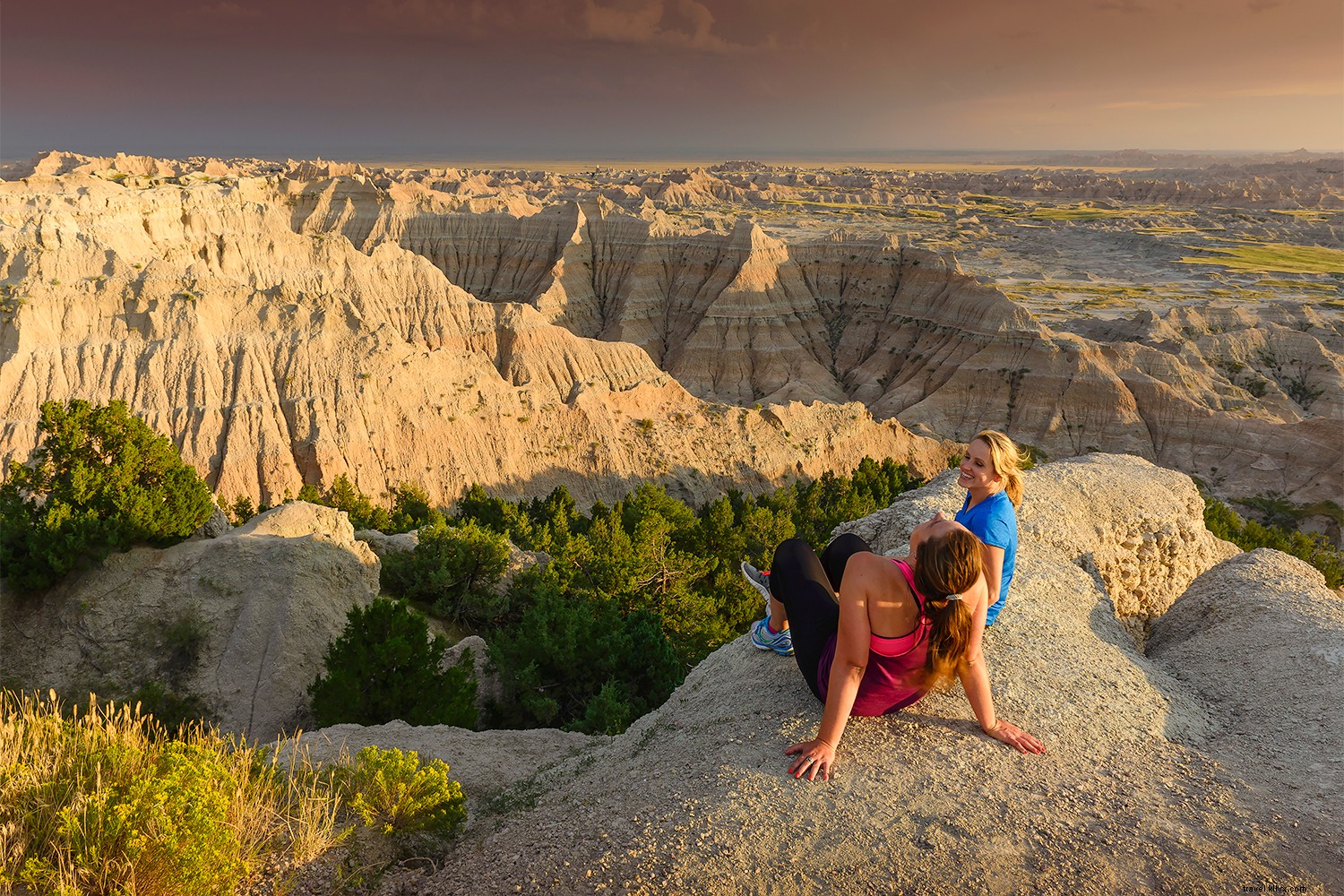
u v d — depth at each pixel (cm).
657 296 15850
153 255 9812
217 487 6750
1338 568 4550
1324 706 800
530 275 16438
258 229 10956
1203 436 10888
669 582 3603
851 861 574
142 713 2250
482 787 845
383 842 688
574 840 648
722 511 4812
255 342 7344
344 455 7075
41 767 670
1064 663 855
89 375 6925
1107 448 11169
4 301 6962
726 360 14462
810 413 9206
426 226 16762
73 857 575
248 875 627
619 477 8056
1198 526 1450
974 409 12206
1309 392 12531
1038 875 559
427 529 3753
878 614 636
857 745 693
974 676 684
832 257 15512
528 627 2311
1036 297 18938
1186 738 766
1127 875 560
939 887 552
